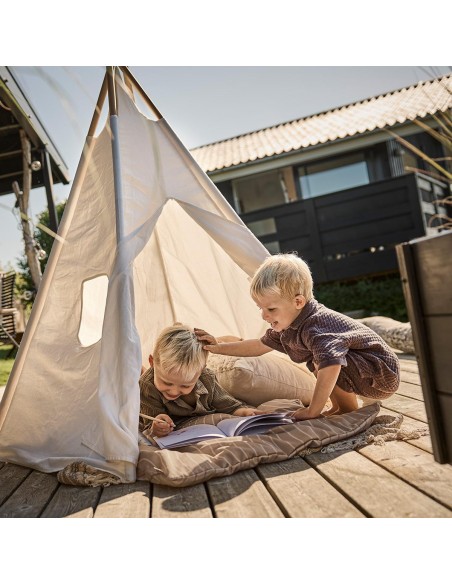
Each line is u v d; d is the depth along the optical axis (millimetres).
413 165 12391
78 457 2346
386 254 11109
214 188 3111
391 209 11102
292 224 11680
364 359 2490
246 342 2877
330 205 11438
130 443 2102
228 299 3467
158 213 2824
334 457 2090
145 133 3057
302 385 3096
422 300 1638
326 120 13555
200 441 2266
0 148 7480
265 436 2236
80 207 2928
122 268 2465
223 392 2869
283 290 2480
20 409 2689
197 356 2555
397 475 1785
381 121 11094
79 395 2529
